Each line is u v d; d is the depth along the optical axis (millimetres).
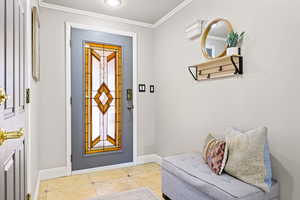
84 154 2945
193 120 2533
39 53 2518
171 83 2980
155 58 3395
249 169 1477
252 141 1513
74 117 2883
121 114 3230
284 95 1530
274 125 1599
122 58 3232
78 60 2910
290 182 1486
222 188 1403
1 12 688
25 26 1369
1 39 688
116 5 2744
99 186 2434
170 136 3016
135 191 2299
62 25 2785
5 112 743
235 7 1938
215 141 1860
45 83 2668
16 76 985
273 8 1606
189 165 1874
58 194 2219
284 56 1530
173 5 2754
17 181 985
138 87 3342
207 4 2293
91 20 2982
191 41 2557
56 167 2729
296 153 1456
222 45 2064
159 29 3279
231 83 1988
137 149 3322
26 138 1380
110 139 3148
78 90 2908
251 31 1781
